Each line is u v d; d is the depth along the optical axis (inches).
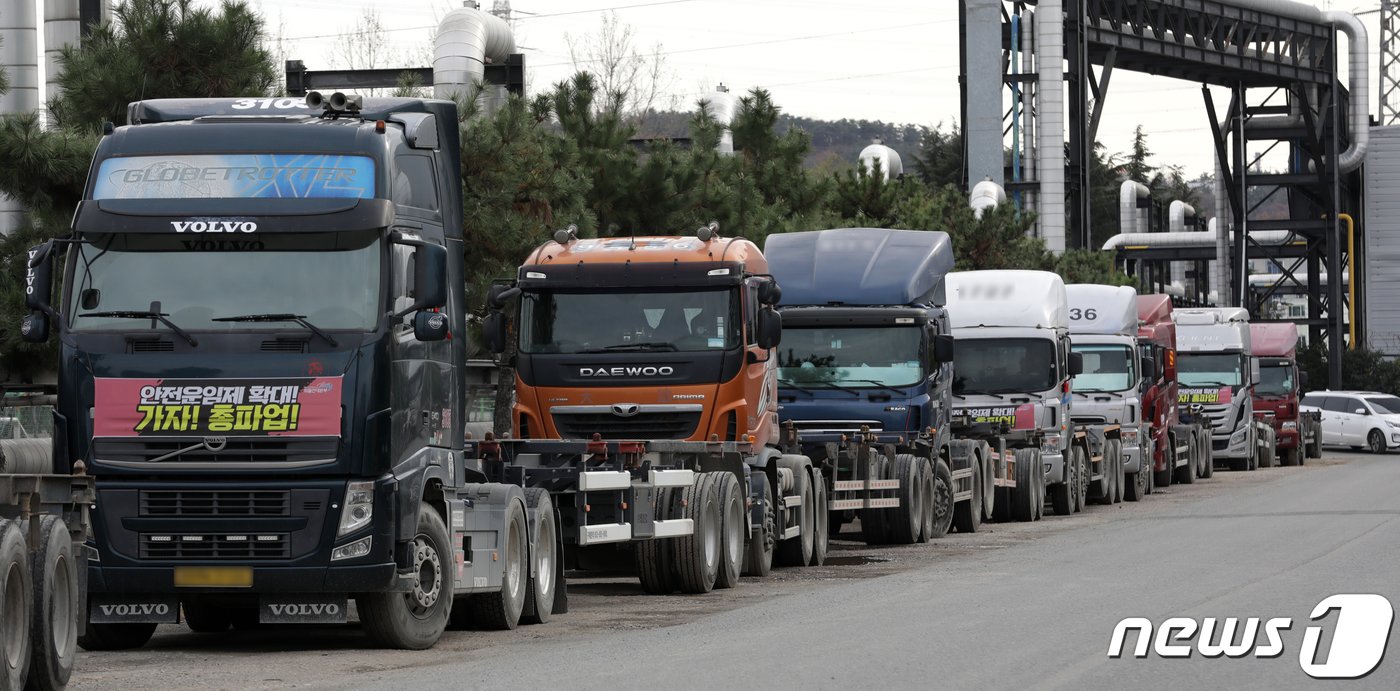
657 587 2260.1
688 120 4153.5
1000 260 6594.5
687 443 2251.5
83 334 1587.1
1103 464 4244.6
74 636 1359.5
